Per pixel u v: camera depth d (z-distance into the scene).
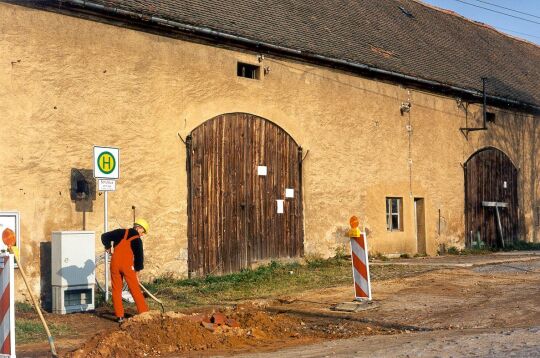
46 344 9.68
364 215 20.80
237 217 17.03
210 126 16.55
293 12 20.86
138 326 9.33
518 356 7.33
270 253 17.83
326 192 19.56
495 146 26.66
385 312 11.56
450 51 27.23
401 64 22.55
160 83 15.54
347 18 23.39
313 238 19.09
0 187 12.85
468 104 25.34
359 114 20.83
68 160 13.84
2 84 12.97
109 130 14.56
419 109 23.14
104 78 14.52
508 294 12.86
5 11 13.06
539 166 29.20
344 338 9.70
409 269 17.28
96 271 14.01
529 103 27.45
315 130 19.34
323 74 19.67
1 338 8.02
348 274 16.84
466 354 7.59
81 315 12.05
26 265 13.05
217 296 14.00
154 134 15.37
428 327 10.30
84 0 13.86
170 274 15.50
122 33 14.88
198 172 16.20
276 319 11.02
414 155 22.86
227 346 9.27
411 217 22.62
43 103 13.52
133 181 14.95
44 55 13.57
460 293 13.17
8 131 13.02
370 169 21.11
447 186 24.22
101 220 14.28
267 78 18.03
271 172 18.00
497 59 30.20
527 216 28.25
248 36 17.17
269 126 18.05
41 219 13.36
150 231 15.19
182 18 15.77
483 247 25.56
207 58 16.55
